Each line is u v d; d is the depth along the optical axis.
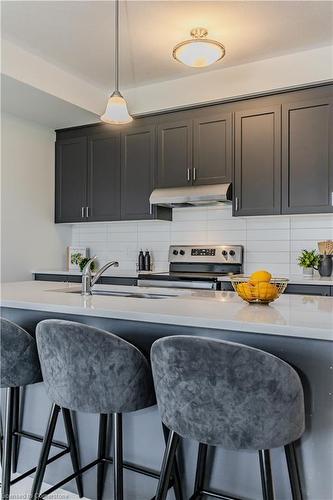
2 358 1.75
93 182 4.19
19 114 3.90
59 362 1.49
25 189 4.11
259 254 3.73
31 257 4.18
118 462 1.50
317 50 3.14
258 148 3.40
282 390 1.17
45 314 1.97
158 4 2.55
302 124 3.23
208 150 3.60
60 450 1.98
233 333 1.50
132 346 1.47
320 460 1.36
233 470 1.53
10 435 1.83
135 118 3.96
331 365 1.35
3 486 1.80
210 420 1.20
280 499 1.44
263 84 3.34
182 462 1.64
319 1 2.53
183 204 3.84
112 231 4.49
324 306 1.69
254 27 2.82
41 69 3.30
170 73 3.58
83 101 3.72
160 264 4.21
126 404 1.45
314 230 3.52
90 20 2.74
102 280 3.90
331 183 3.11
